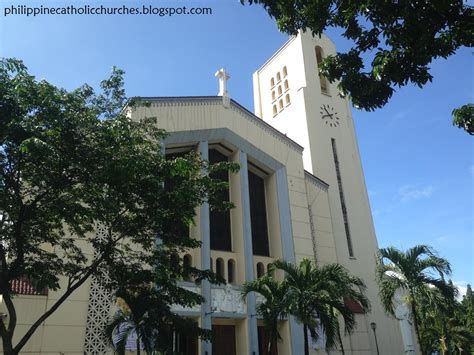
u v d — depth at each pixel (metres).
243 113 31.77
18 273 13.13
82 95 13.54
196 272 14.88
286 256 29.62
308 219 32.34
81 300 21.38
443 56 8.35
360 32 9.26
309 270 19.81
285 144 33.78
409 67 8.59
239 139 30.59
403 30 8.27
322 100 42.91
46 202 12.90
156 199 13.03
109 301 21.78
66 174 12.43
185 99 29.12
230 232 29.52
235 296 26.72
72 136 12.00
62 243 14.73
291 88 44.53
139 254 15.89
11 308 12.03
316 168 38.94
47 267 13.98
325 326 18.33
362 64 9.44
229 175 30.98
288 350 26.91
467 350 43.31
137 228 13.92
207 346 24.02
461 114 9.20
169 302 15.09
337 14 9.30
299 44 44.91
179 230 14.82
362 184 41.59
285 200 31.50
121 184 12.26
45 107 11.78
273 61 48.62
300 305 18.47
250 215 30.84
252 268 27.97
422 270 21.05
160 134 15.01
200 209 27.09
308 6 9.50
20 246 12.45
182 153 29.09
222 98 30.89
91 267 14.27
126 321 18.00
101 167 12.13
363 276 36.31
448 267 20.98
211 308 25.31
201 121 29.23
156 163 13.28
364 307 20.64
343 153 41.62
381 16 8.44
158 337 15.20
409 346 35.19
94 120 12.55
